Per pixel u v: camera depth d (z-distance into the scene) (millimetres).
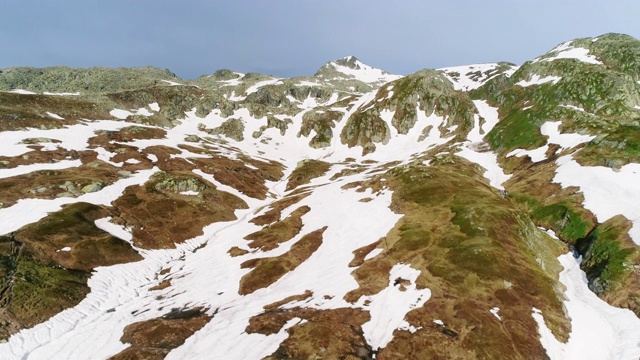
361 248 60469
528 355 35562
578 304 45625
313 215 80188
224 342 39938
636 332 39500
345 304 45188
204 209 92438
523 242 54344
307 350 36625
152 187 94875
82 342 43594
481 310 40844
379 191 84375
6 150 101312
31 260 57062
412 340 37438
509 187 89500
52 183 84312
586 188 73125
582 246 59750
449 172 88188
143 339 42375
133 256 67562
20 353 42000
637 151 78500
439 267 49281
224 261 66500
